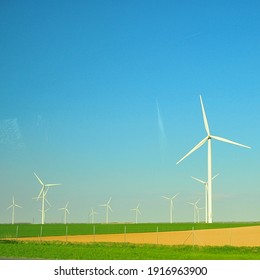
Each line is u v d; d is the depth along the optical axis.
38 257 33.06
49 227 97.31
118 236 68.56
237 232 77.50
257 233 74.00
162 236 68.31
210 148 77.06
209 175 78.81
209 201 91.31
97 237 65.62
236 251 40.75
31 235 69.69
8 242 48.41
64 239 59.47
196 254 36.75
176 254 36.47
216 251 40.50
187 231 82.94
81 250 39.34
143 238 63.41
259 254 38.38
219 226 102.38
